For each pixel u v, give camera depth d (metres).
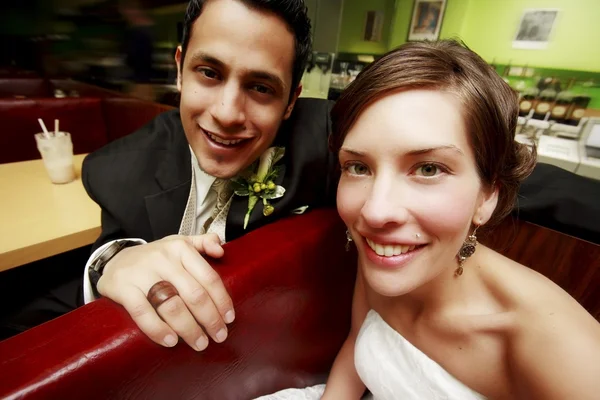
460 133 0.42
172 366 0.47
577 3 1.50
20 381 0.35
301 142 0.80
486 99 0.43
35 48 2.08
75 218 0.91
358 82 0.47
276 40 0.59
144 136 0.88
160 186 0.80
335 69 2.01
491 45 1.82
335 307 0.81
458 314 0.54
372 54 2.11
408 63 0.43
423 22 1.98
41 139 1.07
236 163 0.71
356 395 0.77
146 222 0.79
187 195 0.80
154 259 0.48
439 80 0.41
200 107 0.64
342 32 1.96
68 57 2.06
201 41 0.59
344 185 0.51
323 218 0.75
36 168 1.24
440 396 0.59
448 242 0.45
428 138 0.41
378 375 0.65
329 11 1.89
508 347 0.50
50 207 0.97
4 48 2.07
